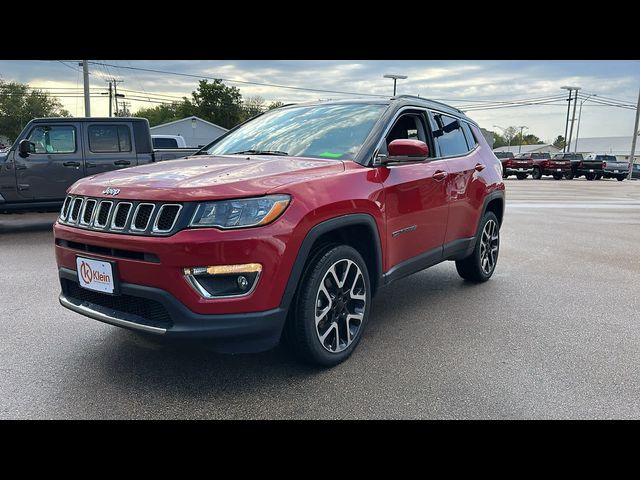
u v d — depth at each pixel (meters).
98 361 3.35
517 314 4.46
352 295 3.37
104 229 2.84
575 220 11.15
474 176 4.89
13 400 2.83
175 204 2.66
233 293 2.71
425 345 3.70
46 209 8.72
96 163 8.86
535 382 3.11
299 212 2.88
